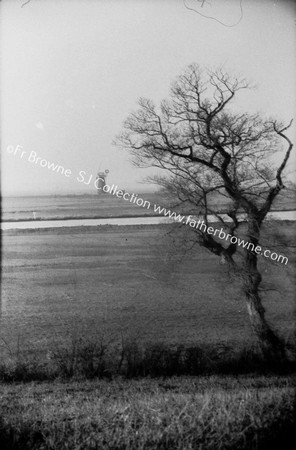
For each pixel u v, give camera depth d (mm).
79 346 19469
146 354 19406
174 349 20781
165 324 26016
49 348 21062
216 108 24391
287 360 20703
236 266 23906
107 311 28766
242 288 23859
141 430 8914
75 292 33375
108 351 20438
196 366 19375
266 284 26453
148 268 36844
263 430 8695
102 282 35719
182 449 8367
